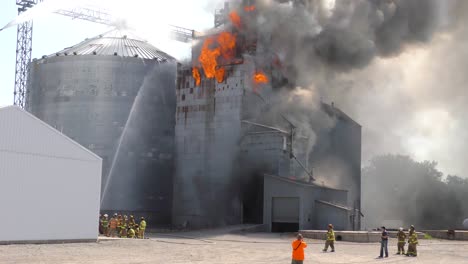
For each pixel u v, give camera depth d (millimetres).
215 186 66188
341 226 57906
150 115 77000
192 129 68625
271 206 58625
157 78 77938
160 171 76812
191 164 68188
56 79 77438
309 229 57844
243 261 30969
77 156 38531
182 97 69812
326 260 32594
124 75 76750
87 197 38969
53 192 37062
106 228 46656
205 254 34781
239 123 65125
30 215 35844
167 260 30688
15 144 35312
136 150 75875
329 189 62219
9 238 34812
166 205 76688
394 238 50469
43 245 35531
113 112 75812
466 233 53406
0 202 34469
